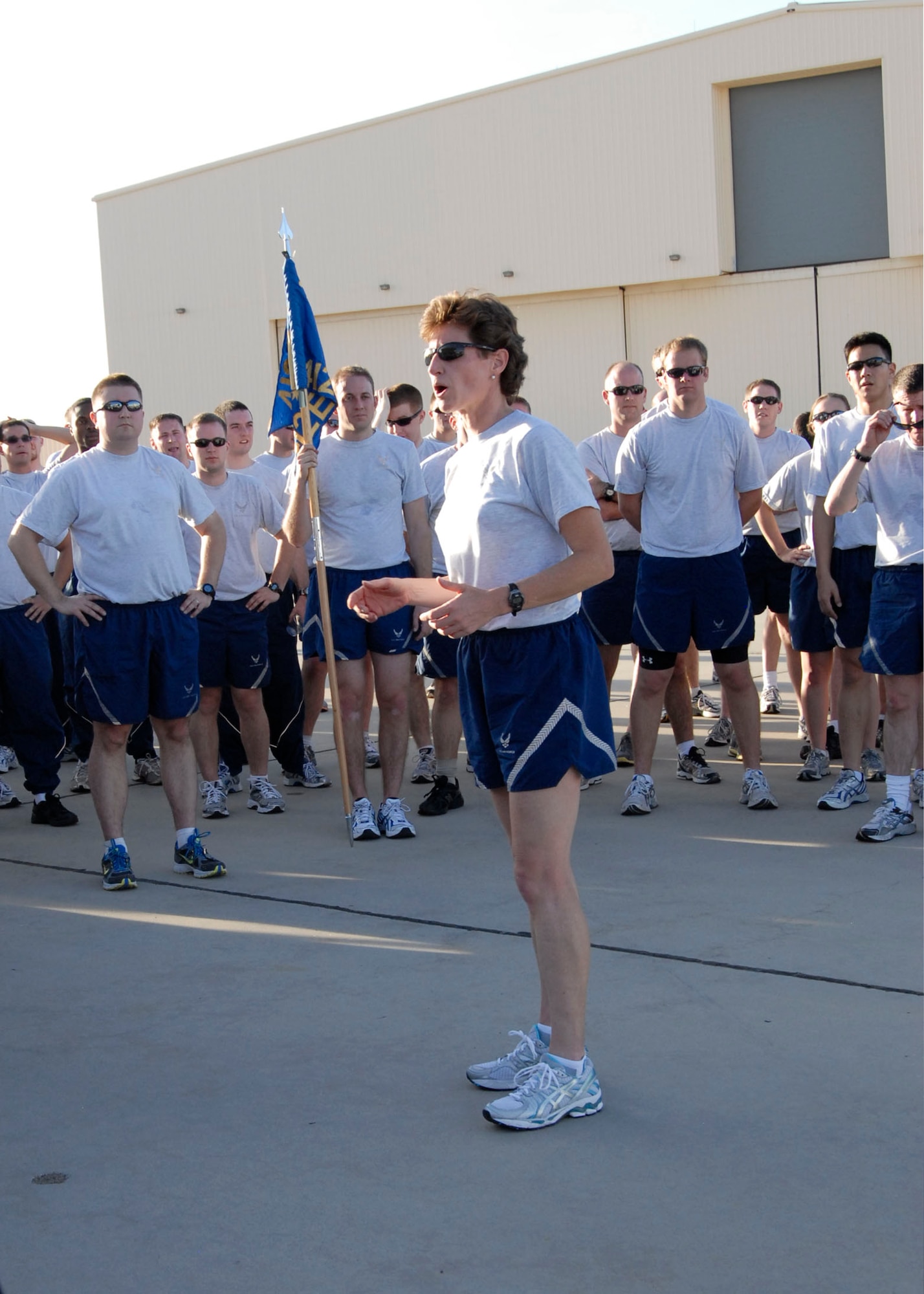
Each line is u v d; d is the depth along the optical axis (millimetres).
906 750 5363
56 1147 2994
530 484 2969
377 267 25766
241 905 4867
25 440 6992
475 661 3092
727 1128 2961
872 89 21953
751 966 3963
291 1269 2475
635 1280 2395
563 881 3062
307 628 6008
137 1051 3531
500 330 3023
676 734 6699
